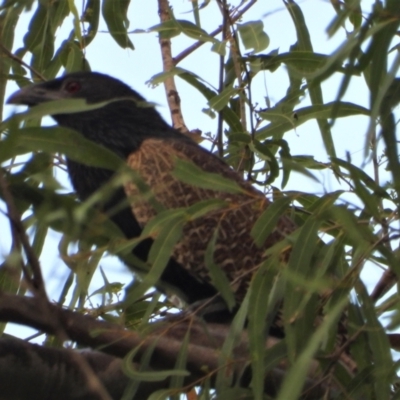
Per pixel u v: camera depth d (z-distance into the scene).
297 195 6.88
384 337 6.72
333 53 5.88
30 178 6.30
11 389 6.95
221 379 6.82
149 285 6.57
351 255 7.70
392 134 6.28
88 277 7.55
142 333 6.77
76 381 7.06
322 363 6.85
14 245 5.25
